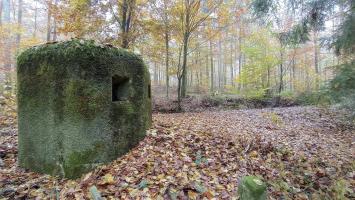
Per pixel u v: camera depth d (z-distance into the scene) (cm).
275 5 695
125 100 393
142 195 286
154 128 506
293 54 1611
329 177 401
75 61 324
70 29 969
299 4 695
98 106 342
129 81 398
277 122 884
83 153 329
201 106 1390
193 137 489
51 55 332
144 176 325
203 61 2308
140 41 1180
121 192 291
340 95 593
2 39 1283
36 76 346
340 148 591
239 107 1425
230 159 415
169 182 313
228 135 567
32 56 349
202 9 1185
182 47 1364
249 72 1570
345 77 576
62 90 325
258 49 1521
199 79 2464
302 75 2192
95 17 1006
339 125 850
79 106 325
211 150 439
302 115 1027
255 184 231
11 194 285
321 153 533
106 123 353
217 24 1323
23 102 365
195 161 386
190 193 297
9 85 927
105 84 350
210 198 295
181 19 1183
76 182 314
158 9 1152
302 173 408
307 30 714
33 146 354
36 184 311
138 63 415
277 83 1717
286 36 748
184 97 1477
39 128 346
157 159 373
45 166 341
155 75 2777
